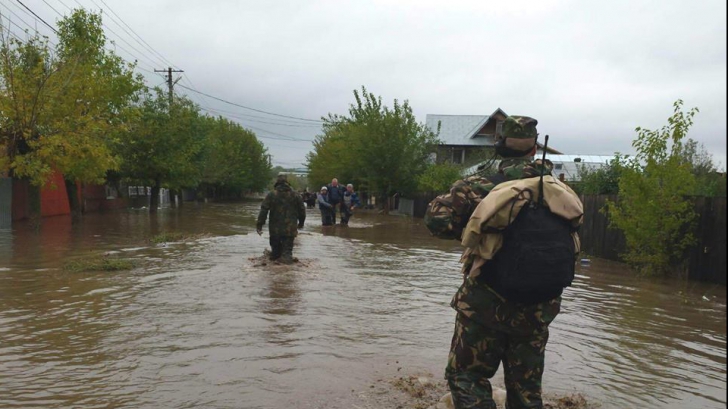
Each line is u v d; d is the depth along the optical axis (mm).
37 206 16016
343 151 37219
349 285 8156
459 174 27953
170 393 3850
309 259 10875
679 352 5215
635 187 10086
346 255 11852
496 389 3916
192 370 4328
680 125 9820
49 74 15672
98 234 15477
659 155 10039
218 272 8953
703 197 9555
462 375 2949
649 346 5398
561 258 2641
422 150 32875
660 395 4070
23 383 4004
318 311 6418
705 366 4801
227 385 4020
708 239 9383
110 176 28172
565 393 4062
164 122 27891
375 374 4340
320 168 48500
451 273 9672
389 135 31891
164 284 7883
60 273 8719
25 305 6488
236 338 5230
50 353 4711
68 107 16547
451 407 3645
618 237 11859
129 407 3604
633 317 6660
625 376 4480
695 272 9594
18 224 18141
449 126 48938
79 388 3918
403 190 32656
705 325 6332
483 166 3207
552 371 4566
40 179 15305
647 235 9922
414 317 6293
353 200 23000
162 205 39625
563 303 7410
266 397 3812
